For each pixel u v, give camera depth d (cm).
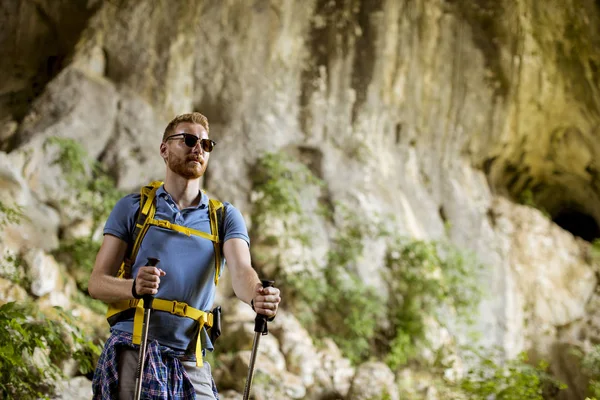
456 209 1395
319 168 1265
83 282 973
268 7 1294
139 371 283
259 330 297
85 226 1030
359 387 962
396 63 1355
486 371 1208
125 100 1165
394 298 1205
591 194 1547
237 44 1266
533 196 1582
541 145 1499
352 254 1191
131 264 313
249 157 1228
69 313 664
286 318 1050
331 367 1012
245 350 975
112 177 1106
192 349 309
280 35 1296
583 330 1352
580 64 1393
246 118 1249
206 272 316
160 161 1147
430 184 1395
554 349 1327
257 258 1135
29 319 773
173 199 326
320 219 1223
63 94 1124
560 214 1636
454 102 1405
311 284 1120
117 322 307
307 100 1296
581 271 1440
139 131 1152
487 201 1454
